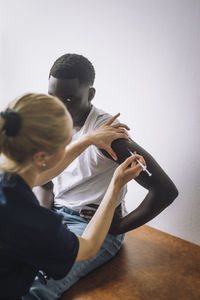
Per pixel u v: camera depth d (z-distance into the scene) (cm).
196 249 155
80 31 172
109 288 126
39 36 194
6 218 68
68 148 106
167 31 140
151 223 173
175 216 162
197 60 134
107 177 130
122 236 147
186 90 141
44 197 142
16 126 64
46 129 65
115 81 165
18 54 210
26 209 70
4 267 77
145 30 147
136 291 125
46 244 72
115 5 154
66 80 111
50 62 193
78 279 127
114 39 159
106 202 89
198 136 143
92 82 120
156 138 157
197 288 129
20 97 68
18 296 83
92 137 107
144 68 152
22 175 73
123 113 166
